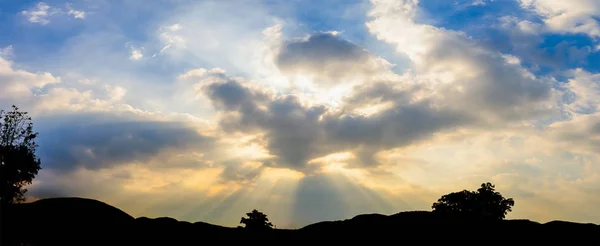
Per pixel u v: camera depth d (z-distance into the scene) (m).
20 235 57.22
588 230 68.25
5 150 65.56
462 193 80.25
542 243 62.88
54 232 60.94
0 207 63.09
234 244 68.06
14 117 68.62
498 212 77.25
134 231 68.06
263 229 75.12
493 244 63.19
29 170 67.38
